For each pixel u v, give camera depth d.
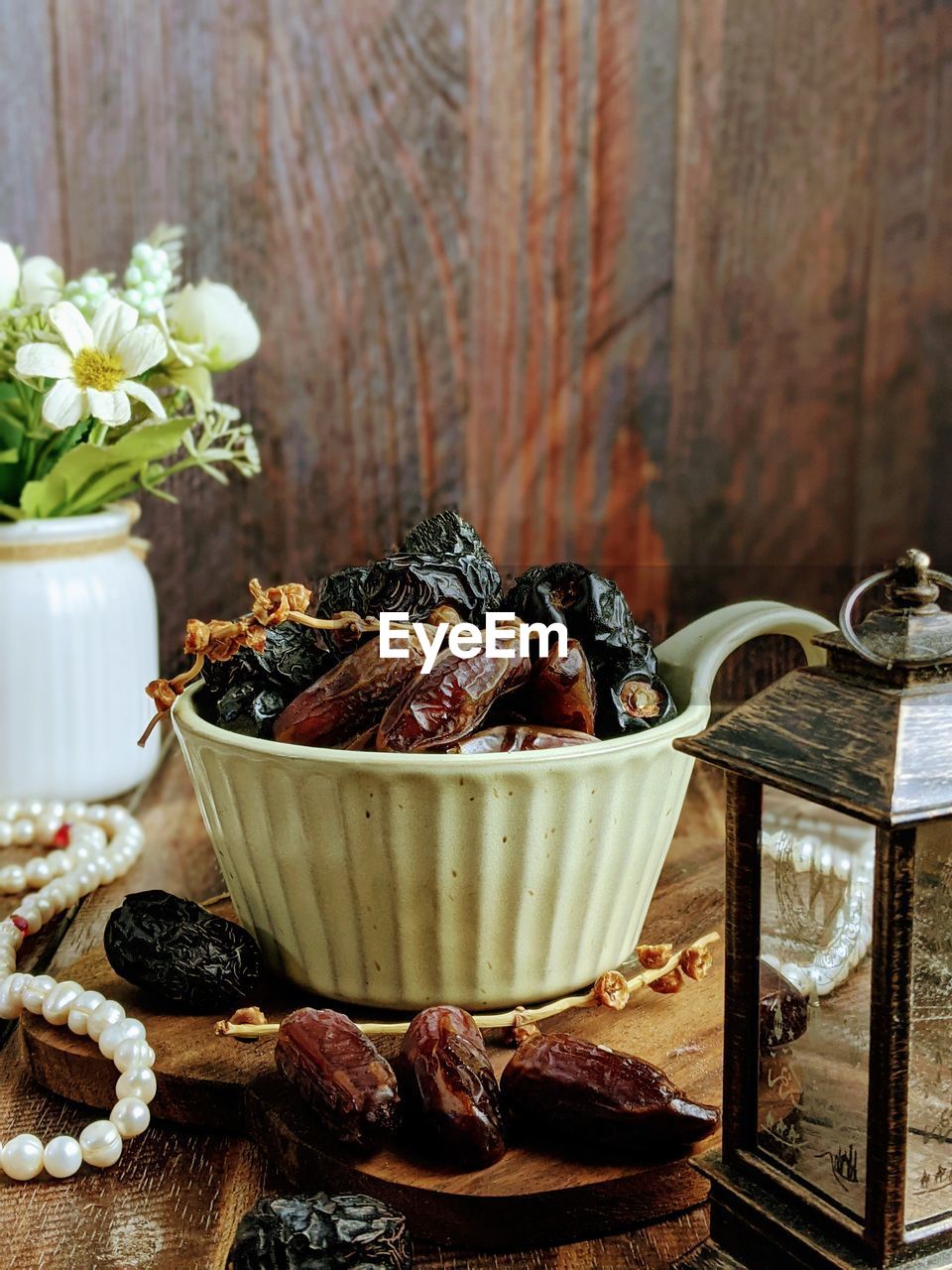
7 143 0.64
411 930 0.31
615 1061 0.27
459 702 0.30
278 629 0.33
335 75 0.66
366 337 0.68
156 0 0.64
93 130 0.65
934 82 0.68
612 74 0.67
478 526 0.71
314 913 0.31
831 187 0.69
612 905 0.32
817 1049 0.23
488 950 0.31
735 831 0.24
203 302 0.49
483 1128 0.26
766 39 0.68
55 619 0.48
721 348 0.71
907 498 0.73
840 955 0.23
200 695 0.35
